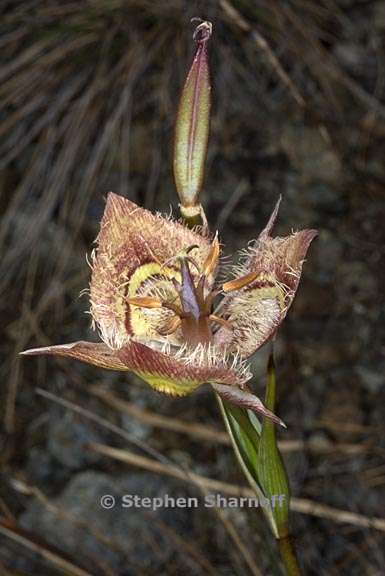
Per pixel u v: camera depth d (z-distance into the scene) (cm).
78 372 39
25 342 39
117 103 41
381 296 39
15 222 41
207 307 24
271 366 23
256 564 33
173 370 21
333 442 37
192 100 23
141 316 24
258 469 23
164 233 24
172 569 34
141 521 35
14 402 38
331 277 40
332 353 38
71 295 40
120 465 37
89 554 33
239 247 40
